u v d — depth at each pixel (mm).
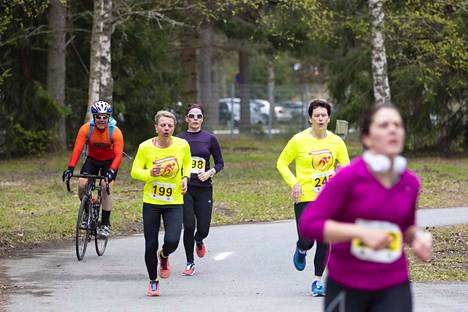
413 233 9672
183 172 18172
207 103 83250
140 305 16750
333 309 9555
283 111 85875
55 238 26766
